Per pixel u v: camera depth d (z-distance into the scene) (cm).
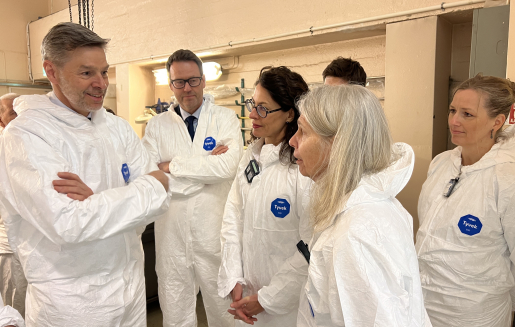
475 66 198
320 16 282
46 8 708
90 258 125
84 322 124
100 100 127
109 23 486
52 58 118
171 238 199
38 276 122
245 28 335
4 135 117
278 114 133
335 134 78
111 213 116
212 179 190
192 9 380
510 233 121
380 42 284
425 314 81
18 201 113
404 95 246
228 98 404
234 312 128
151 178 131
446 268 129
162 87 489
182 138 206
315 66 327
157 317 259
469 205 127
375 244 66
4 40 661
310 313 83
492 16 191
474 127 131
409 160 78
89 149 128
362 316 64
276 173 133
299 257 115
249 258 137
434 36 230
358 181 76
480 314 124
